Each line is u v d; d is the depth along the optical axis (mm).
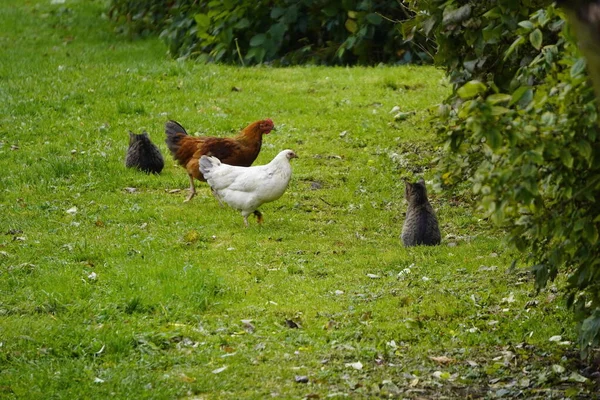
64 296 11516
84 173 17562
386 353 9977
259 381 9266
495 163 7391
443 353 10039
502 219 7230
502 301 11492
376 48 27766
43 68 25984
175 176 17781
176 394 8938
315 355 9953
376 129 20281
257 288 12070
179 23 29094
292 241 14117
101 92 22953
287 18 27484
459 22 10078
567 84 7176
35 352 9906
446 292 11805
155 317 10992
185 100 22609
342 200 16391
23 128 20297
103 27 34906
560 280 12008
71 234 14266
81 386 9047
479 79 10484
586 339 8430
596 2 5422
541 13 8016
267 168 14438
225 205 15953
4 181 17078
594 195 7871
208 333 10562
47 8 38438
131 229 14609
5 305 11250
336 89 23578
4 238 14031
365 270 12836
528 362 9750
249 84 24062
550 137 7195
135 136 17859
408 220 14000
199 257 13242
